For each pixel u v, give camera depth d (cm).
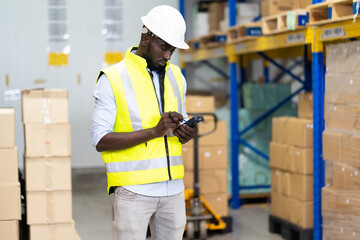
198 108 549
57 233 365
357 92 376
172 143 251
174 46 238
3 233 348
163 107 253
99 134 235
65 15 789
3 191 346
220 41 641
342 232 393
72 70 798
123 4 805
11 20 773
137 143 233
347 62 386
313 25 420
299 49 630
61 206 363
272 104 650
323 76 431
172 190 249
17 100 779
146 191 241
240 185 646
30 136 355
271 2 523
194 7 881
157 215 254
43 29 784
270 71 875
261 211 628
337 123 400
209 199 543
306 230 476
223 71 912
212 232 541
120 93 240
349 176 385
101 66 805
